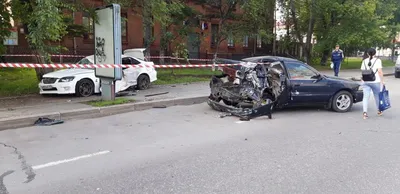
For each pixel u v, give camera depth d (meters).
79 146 5.92
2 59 16.17
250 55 29.30
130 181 4.38
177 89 12.93
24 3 10.95
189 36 22.81
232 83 9.20
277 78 8.73
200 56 25.48
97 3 14.08
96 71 10.12
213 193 4.01
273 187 4.19
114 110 9.02
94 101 9.80
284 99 8.84
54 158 5.27
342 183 4.33
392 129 7.32
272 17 23.62
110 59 9.47
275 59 9.34
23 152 5.57
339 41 24.02
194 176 4.55
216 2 20.22
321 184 4.29
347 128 7.41
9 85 12.48
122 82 11.78
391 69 26.38
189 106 10.20
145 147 5.88
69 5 11.30
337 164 5.04
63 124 7.68
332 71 22.64
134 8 14.54
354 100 9.53
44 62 11.98
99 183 4.31
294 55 30.02
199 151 5.64
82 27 16.92
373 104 10.68
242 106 8.52
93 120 8.15
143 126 7.52
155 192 4.05
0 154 5.46
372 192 4.06
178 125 7.62
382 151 5.71
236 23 21.33
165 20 14.11
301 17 27.33
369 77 8.43
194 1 20.89
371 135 6.79
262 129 7.26
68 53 20.06
